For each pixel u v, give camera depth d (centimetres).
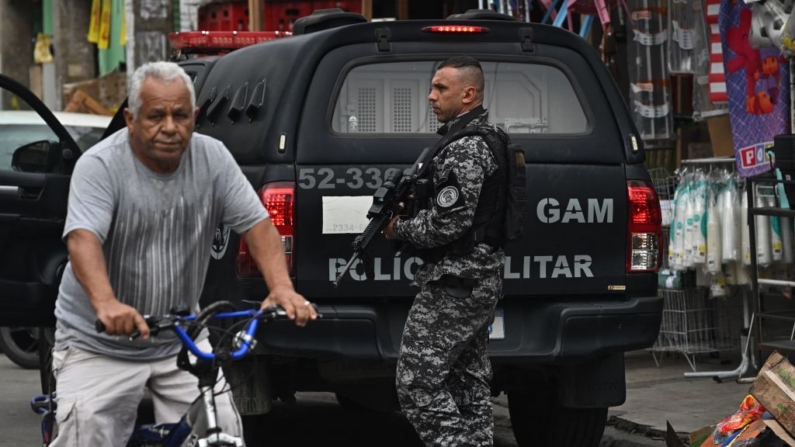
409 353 1425
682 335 2398
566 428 1733
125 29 4384
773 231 2188
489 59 1627
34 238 1847
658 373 2366
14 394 2331
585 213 1603
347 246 1544
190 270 1071
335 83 1566
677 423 1919
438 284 1415
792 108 2089
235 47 2177
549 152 1599
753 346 2280
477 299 1410
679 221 2297
